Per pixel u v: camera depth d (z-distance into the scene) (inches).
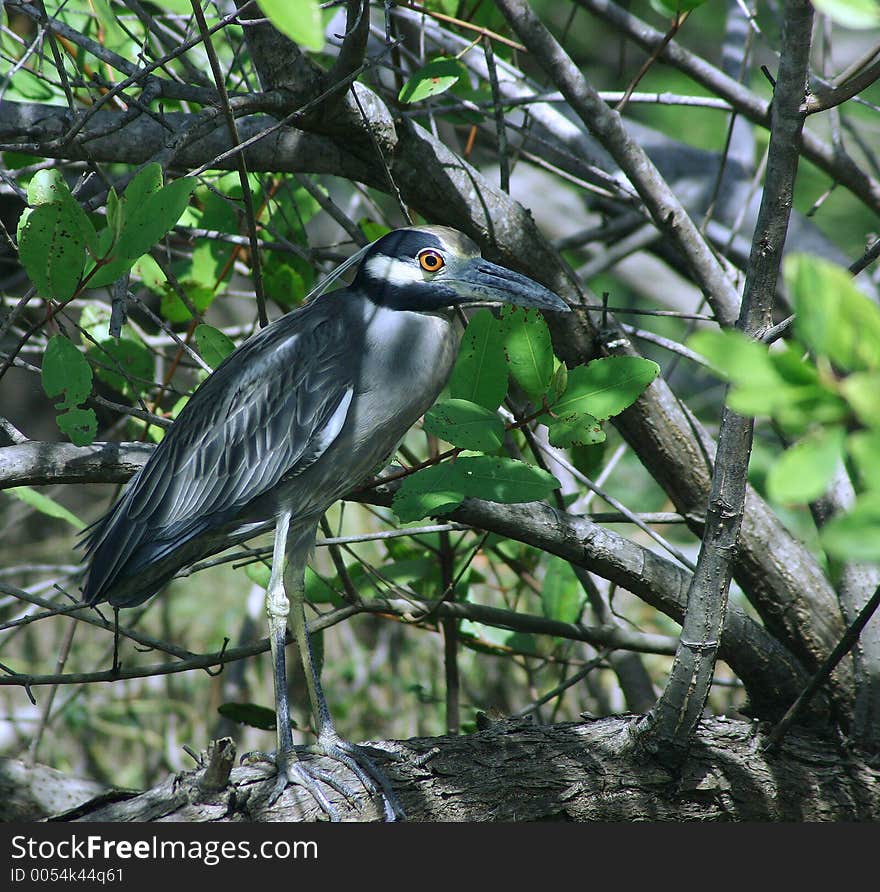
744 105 301.1
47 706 304.3
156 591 276.2
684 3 258.7
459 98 296.0
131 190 198.8
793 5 172.4
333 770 231.6
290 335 263.6
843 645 219.0
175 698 437.7
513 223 281.1
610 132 263.1
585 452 327.3
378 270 264.5
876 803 239.8
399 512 207.8
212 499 258.7
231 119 209.3
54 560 517.0
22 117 252.5
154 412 312.8
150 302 437.1
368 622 457.7
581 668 338.0
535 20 249.4
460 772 229.0
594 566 270.7
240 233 322.0
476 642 328.2
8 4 237.0
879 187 313.6
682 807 230.2
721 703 417.4
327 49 359.9
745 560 274.8
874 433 94.3
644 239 398.6
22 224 217.8
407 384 261.7
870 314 96.9
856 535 92.4
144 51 252.5
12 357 225.0
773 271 189.9
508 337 214.7
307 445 256.2
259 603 395.2
